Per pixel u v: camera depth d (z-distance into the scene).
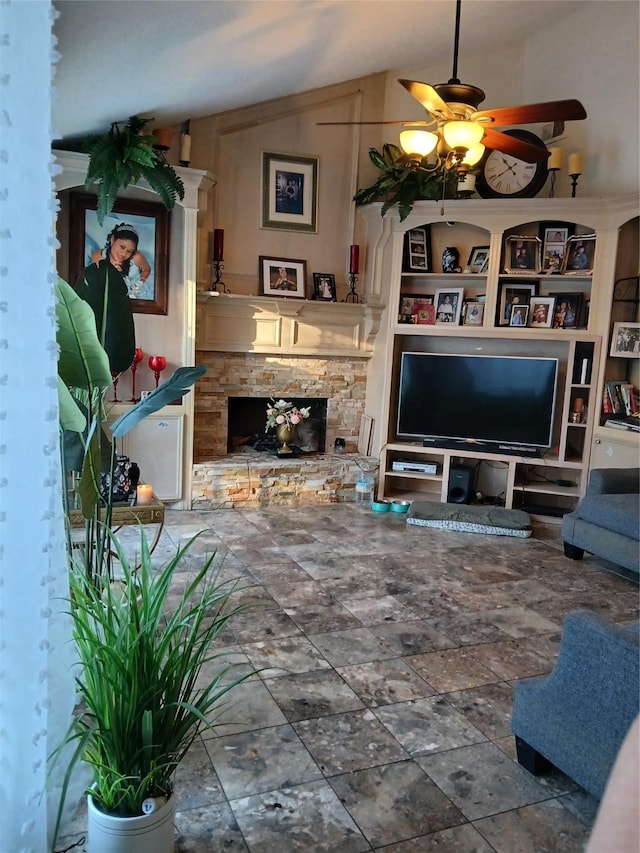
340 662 2.82
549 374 5.15
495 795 2.04
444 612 3.38
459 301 5.38
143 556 1.67
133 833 1.51
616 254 4.78
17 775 1.44
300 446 6.01
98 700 1.52
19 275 1.33
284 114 5.37
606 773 1.84
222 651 2.88
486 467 5.73
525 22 5.09
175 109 4.52
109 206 4.22
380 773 2.12
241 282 5.42
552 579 3.95
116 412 4.80
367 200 5.47
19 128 1.29
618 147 4.86
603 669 1.84
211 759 2.15
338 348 5.71
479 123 3.23
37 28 1.27
